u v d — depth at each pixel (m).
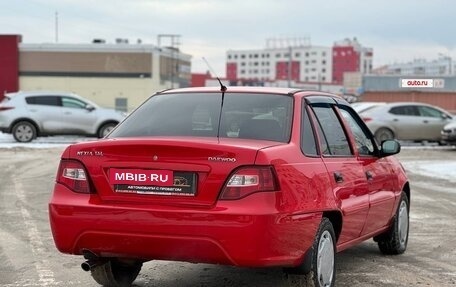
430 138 24.50
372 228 6.38
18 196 11.26
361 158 6.20
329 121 5.83
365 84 55.09
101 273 5.48
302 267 4.88
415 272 6.51
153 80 74.62
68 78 73.44
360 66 198.25
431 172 16.30
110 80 74.06
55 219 4.87
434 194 12.54
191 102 5.63
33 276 6.24
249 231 4.36
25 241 7.77
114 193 4.73
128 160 4.70
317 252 5.03
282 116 5.26
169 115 5.51
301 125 5.25
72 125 22.94
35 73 72.69
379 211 6.46
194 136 5.11
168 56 80.25
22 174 14.33
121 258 5.11
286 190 4.59
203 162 4.54
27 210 9.89
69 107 23.00
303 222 4.76
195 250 4.50
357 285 5.98
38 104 22.78
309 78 196.25
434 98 42.25
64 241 4.86
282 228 4.52
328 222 5.24
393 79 54.72
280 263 4.57
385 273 6.46
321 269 5.15
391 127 24.11
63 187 4.91
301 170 4.87
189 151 4.56
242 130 5.14
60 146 21.39
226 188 4.47
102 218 4.69
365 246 7.81
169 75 81.00
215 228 4.41
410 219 9.72
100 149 4.81
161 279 6.13
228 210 4.41
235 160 4.49
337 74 195.00
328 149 5.56
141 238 4.59
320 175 5.12
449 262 6.99
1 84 71.31
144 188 4.65
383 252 7.33
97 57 73.75
